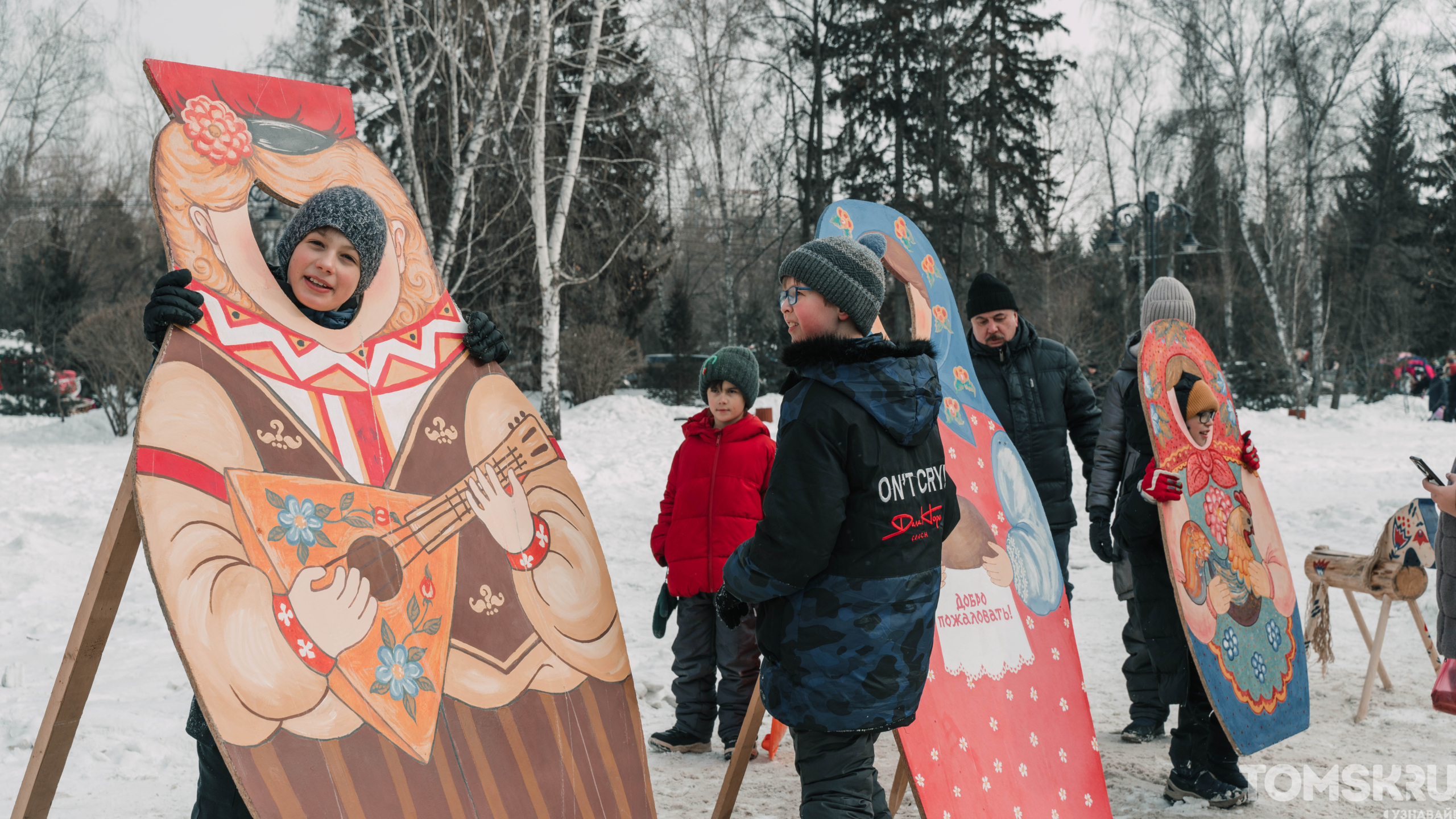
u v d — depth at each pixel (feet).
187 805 10.43
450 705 6.64
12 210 99.66
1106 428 13.56
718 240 103.14
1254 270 118.21
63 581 23.63
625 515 32.53
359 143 8.05
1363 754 12.62
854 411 7.29
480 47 56.49
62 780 10.96
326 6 57.82
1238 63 87.30
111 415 64.69
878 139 92.94
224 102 7.16
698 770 12.18
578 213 72.02
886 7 89.35
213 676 5.57
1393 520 14.01
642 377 92.17
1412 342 116.26
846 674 7.22
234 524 6.01
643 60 62.69
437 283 8.09
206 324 6.43
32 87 90.74
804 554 7.09
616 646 7.91
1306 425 68.49
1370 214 118.73
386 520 6.81
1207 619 11.27
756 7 75.61
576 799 7.04
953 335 11.27
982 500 10.43
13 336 90.99
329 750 5.90
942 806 8.09
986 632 9.63
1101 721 14.37
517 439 7.99
